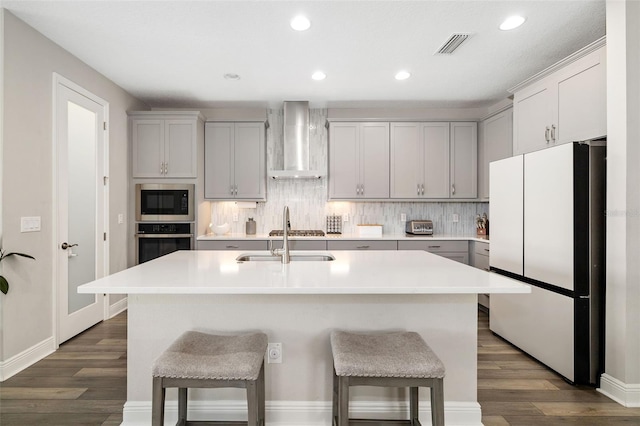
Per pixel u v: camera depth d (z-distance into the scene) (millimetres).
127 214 4203
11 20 2531
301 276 1807
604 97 2480
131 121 4250
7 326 2506
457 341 1965
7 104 2506
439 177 4652
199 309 1938
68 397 2242
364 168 4641
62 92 3061
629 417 2059
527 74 3645
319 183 4949
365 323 1954
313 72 3590
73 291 3230
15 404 2164
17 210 2592
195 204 4316
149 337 1938
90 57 3238
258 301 1946
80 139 3326
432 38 2881
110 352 2922
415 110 4914
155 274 1849
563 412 2109
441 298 1960
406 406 1983
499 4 2422
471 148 4652
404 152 4648
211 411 1966
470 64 3395
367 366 1433
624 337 2182
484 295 4121
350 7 2455
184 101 4539
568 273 2414
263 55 3191
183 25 2684
